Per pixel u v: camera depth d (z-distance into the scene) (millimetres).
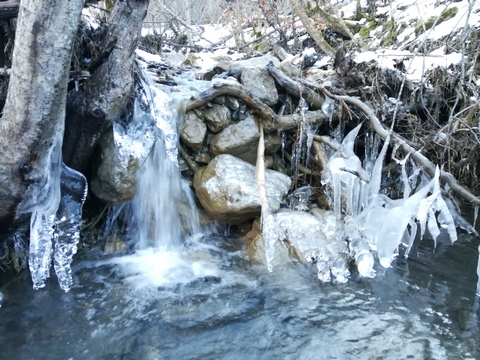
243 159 4559
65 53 2672
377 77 5449
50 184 3219
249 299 3264
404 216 3814
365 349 2631
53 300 3254
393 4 10570
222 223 4531
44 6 2479
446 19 8086
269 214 3828
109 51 3150
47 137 2900
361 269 3627
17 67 2637
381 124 5105
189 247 4277
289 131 5031
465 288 3396
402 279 3561
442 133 5082
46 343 2725
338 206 4199
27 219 3447
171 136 4043
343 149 4641
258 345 2697
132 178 3883
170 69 5641
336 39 8828
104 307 3158
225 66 5277
